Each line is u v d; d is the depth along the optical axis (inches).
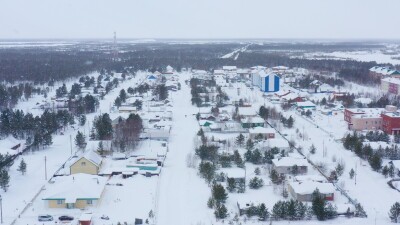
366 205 3053.6
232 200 3115.2
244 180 3344.0
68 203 2994.6
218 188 3051.2
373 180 3558.1
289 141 4571.9
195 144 4431.6
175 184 3474.4
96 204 3043.8
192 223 2758.4
